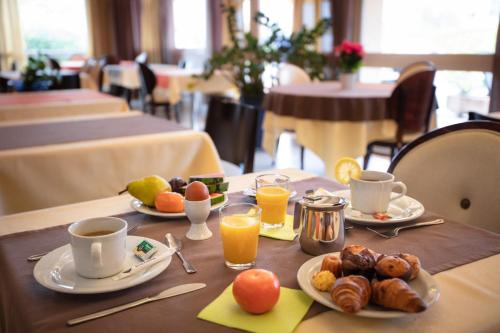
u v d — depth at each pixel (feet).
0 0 26.30
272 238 2.91
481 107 13.82
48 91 12.07
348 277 1.99
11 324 2.44
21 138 6.17
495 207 3.67
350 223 3.13
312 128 10.05
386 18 16.28
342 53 11.18
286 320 1.96
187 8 26.05
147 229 3.08
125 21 28.35
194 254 2.67
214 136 7.40
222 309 2.05
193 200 2.87
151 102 18.69
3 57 26.81
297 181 4.16
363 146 9.77
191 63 26.08
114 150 5.79
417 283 2.12
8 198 5.25
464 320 1.98
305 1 18.28
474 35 13.76
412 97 9.59
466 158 3.97
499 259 2.57
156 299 2.15
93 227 2.47
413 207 3.34
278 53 15.64
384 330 1.90
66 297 2.19
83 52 29.27
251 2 21.03
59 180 5.50
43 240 2.90
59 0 28.17
